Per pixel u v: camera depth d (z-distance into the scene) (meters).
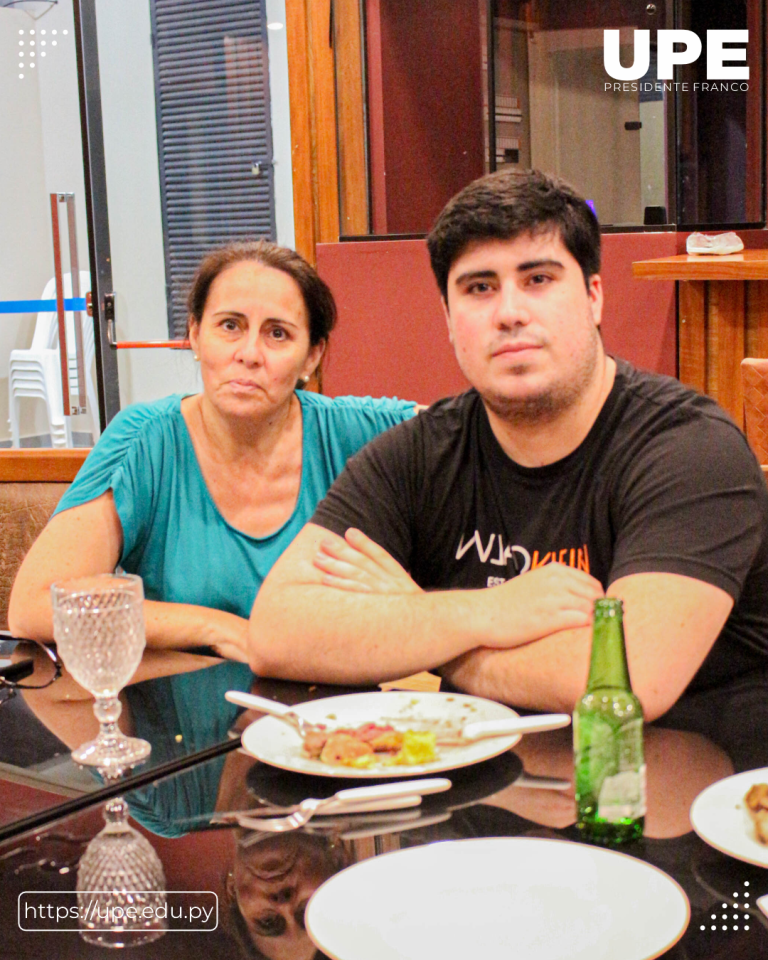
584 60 3.47
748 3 3.48
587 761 0.83
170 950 0.69
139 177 4.38
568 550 1.39
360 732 1.03
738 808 0.84
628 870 0.75
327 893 0.73
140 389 4.47
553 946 0.66
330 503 1.51
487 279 1.30
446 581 1.52
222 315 1.69
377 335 3.77
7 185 5.61
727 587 1.22
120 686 1.10
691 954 0.67
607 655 0.85
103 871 0.80
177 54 4.29
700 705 1.18
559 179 1.32
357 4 3.67
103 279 4.34
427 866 0.77
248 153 4.29
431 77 3.64
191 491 1.80
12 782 0.99
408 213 3.74
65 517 1.73
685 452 1.30
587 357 1.33
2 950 0.70
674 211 3.43
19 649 1.48
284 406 1.79
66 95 5.55
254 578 1.80
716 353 3.33
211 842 0.85
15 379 5.66
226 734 1.11
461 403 1.51
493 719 1.08
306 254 4.07
